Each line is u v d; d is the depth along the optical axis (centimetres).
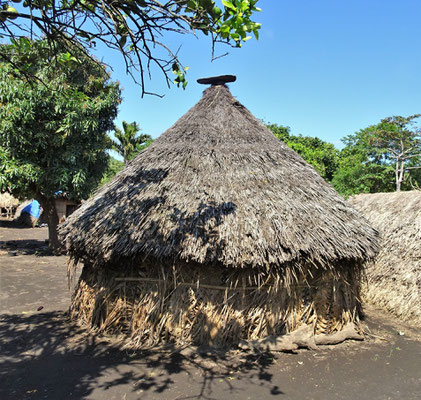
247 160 600
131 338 507
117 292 537
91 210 562
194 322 505
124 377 409
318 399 370
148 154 638
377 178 2436
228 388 389
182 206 512
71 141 1220
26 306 688
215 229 480
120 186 592
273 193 546
